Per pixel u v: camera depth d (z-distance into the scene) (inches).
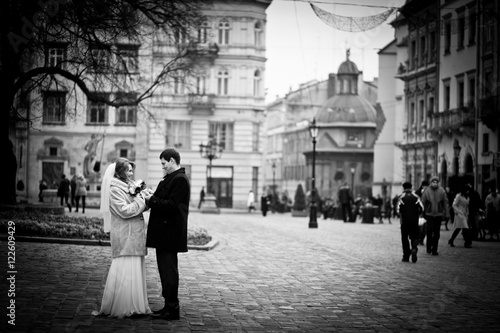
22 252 738.8
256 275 653.3
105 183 430.0
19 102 1322.6
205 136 2864.2
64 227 884.0
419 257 890.1
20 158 2586.1
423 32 2352.4
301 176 5027.1
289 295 538.9
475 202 1221.1
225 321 427.5
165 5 1166.3
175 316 427.2
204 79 2856.8
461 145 2006.6
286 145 5383.9
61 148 2615.7
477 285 624.7
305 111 5108.3
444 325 434.3
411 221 815.1
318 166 4766.2
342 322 436.8
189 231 1018.1
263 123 2950.3
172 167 434.9
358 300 524.1
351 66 4859.7
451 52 2091.5
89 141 2635.3
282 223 1786.4
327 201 2613.2
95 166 2459.4
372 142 4773.6
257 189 2938.0
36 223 879.7
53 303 460.4
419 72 2379.4
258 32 2910.9
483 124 1831.9
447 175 2117.4
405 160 2566.4
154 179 2797.7
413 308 494.0
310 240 1142.3
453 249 1034.1
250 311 465.4
